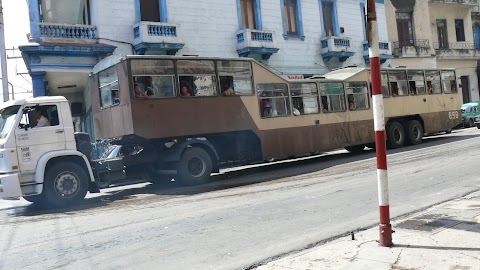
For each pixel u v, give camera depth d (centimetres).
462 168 1064
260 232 626
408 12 3192
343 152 1959
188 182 1228
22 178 958
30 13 1702
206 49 2052
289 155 1465
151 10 1923
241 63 1370
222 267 483
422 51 3167
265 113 1417
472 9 3803
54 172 985
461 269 398
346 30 2617
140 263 515
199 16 2036
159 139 1189
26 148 965
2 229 774
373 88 476
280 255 514
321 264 446
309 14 2458
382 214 486
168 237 630
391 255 450
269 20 2283
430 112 1941
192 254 539
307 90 1545
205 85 1282
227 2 2138
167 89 1207
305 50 2423
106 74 1257
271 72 1448
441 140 1958
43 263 538
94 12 1809
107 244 611
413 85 1891
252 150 1389
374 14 475
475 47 3838
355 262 439
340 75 1733
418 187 881
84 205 1012
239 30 2161
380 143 483
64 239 658
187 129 1231
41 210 978
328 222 659
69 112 1038
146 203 970
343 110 1644
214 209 820
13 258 568
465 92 3644
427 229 541
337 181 1056
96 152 1122
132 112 1139
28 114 977
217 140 1334
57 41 1723
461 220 574
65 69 1738
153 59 1188
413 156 1424
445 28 3584
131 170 1194
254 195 952
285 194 931
